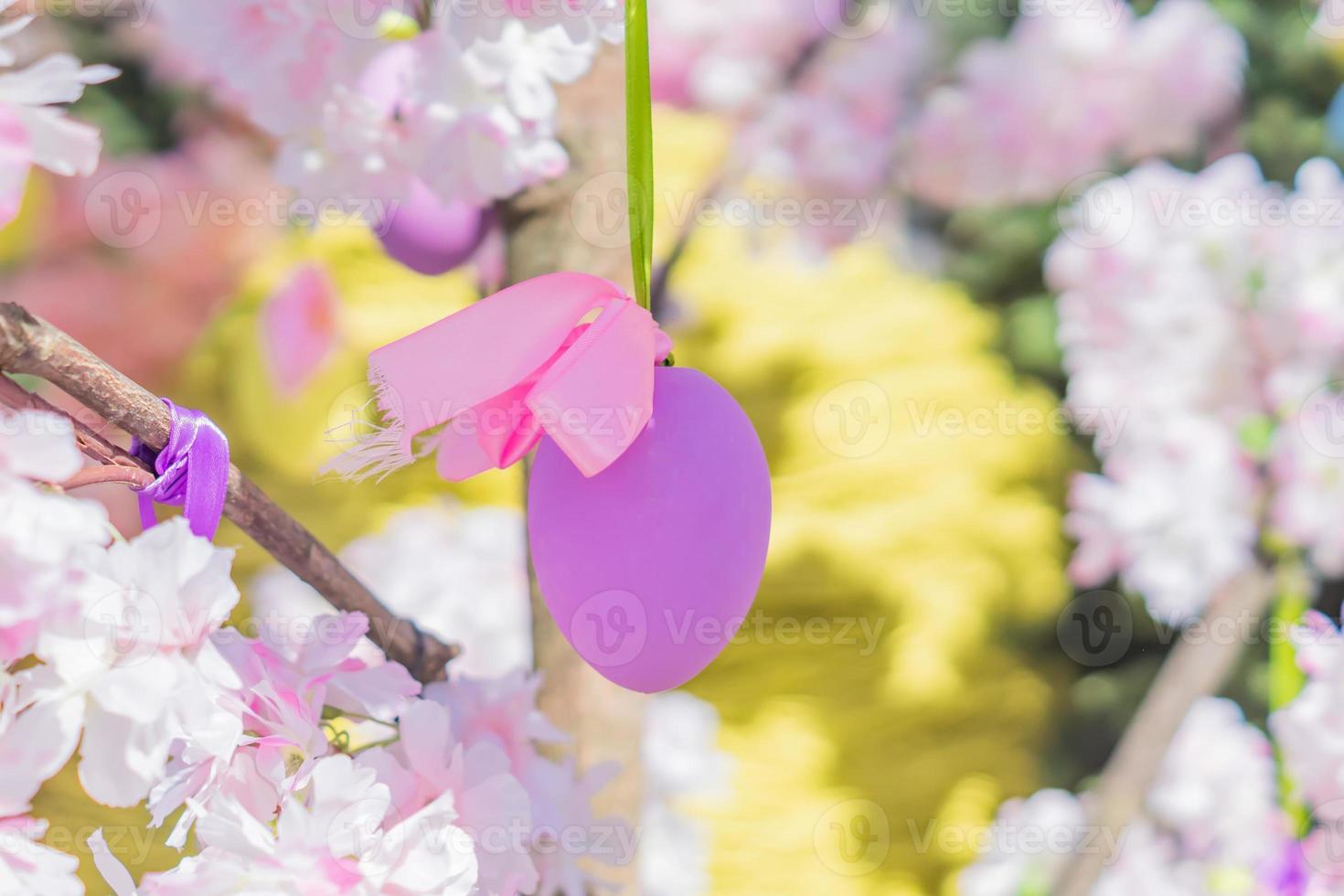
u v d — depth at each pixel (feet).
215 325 10.05
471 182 2.76
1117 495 5.13
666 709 7.86
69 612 2.25
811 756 10.32
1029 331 12.67
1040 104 7.54
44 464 2.22
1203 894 5.13
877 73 7.36
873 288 12.95
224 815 2.34
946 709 10.89
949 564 11.55
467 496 9.65
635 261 2.41
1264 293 4.79
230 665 2.36
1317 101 10.75
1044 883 5.98
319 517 9.72
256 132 8.92
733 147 7.24
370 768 2.39
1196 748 5.40
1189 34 7.50
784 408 12.10
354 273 10.58
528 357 2.34
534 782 2.61
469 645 5.89
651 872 7.36
